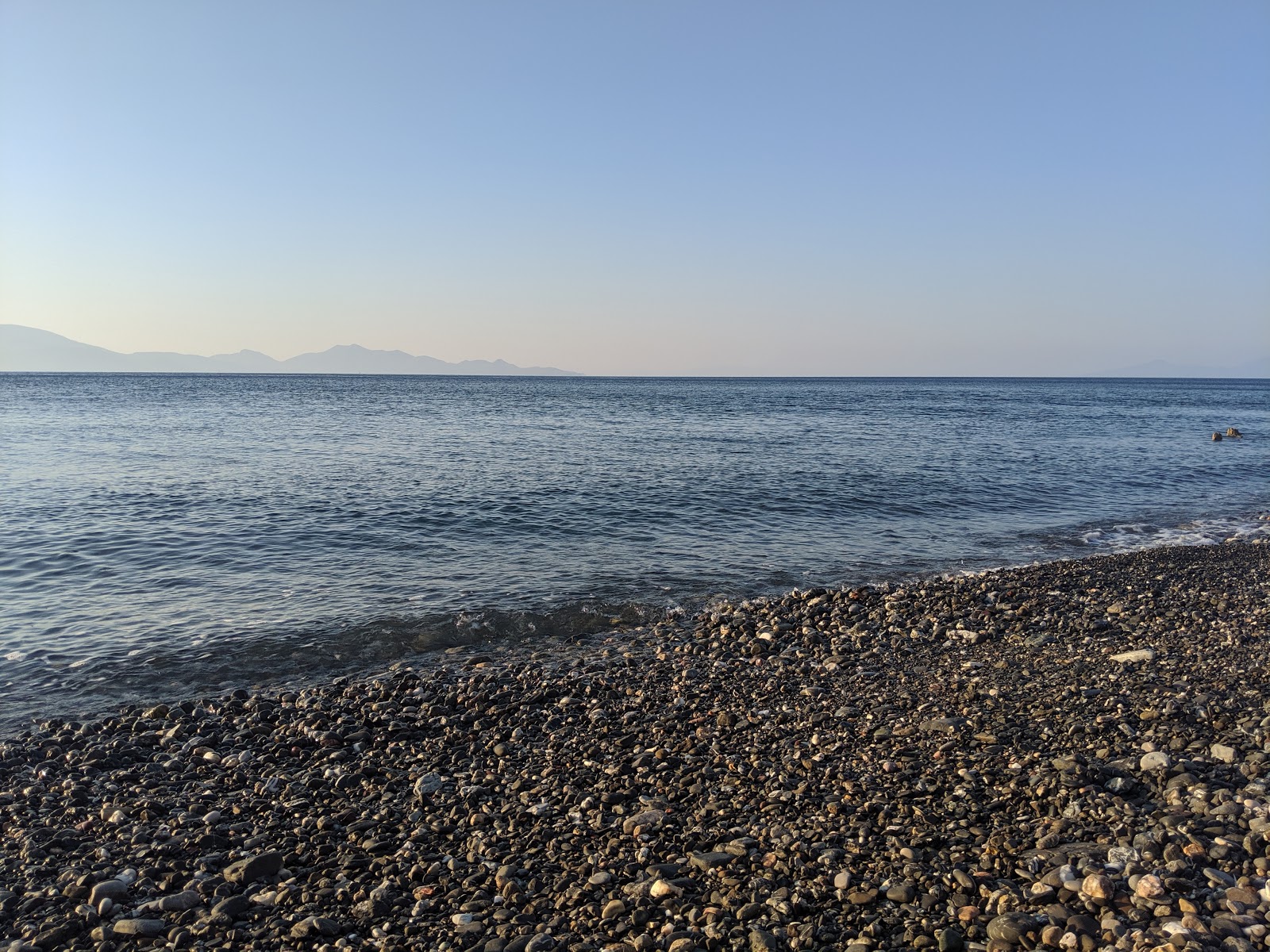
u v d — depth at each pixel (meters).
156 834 6.96
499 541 20.45
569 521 22.92
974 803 6.86
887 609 14.55
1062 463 38.31
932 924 5.22
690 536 21.64
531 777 8.00
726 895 5.70
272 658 12.34
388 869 6.32
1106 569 17.66
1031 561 19.88
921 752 8.05
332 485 28.12
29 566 17.36
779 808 7.02
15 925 5.68
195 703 10.45
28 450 37.53
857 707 9.63
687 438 48.91
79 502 24.20
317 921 5.54
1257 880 5.27
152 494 25.72
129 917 5.76
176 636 13.17
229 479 29.03
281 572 17.17
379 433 50.12
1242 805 6.19
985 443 46.94
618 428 56.84
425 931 5.49
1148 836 5.85
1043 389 198.88
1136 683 9.86
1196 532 23.78
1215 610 13.86
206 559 18.11
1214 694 9.04
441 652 12.76
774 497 27.27
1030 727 8.51
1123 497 29.91
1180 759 7.19
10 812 7.41
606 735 9.09
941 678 10.84
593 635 13.67
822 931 5.22
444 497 26.09
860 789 7.27
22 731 9.68
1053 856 5.82
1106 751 7.63
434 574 17.23
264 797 7.74
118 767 8.45
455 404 95.44
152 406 78.19
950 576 18.14
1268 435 56.66
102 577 16.61
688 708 9.95
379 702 10.38
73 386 141.12
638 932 5.38
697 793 7.46
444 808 7.41
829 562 19.31
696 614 14.95
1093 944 4.79
